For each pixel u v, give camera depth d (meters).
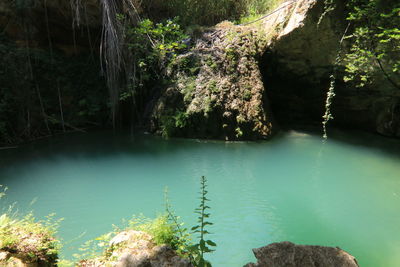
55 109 7.15
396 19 5.02
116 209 3.81
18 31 7.01
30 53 7.01
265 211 3.83
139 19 7.30
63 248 2.96
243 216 3.71
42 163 5.25
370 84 6.29
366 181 4.65
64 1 6.91
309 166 5.19
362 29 5.41
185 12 8.12
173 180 4.67
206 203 4.00
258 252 2.23
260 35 7.10
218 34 7.30
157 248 2.36
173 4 8.09
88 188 4.37
